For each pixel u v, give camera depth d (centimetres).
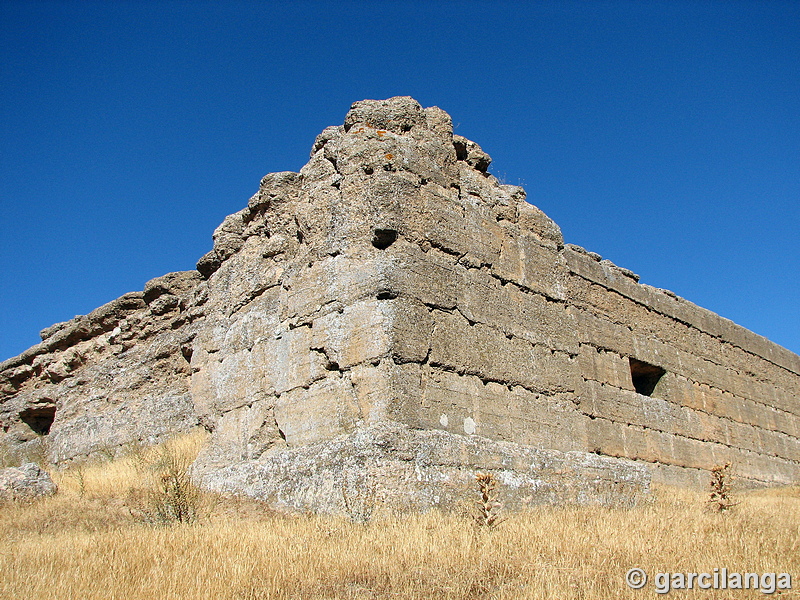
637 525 1067
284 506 1216
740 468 2155
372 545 918
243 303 1591
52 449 2116
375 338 1268
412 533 966
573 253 1822
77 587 775
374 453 1134
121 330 2159
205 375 1630
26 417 2341
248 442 1438
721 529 1041
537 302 1619
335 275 1370
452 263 1444
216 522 1142
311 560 863
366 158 1427
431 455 1189
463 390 1352
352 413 1252
